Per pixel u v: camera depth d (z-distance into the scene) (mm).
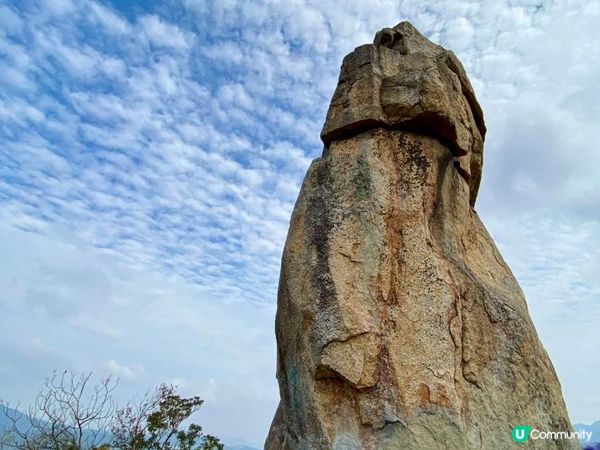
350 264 4762
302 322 4676
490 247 6117
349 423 4250
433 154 5508
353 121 5484
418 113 5398
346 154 5457
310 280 4809
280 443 5094
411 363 4371
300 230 5199
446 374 4340
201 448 17047
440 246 5137
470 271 5117
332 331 4449
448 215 5465
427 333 4512
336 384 4426
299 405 4547
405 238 4957
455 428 4109
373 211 4965
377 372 4332
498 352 4660
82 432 12867
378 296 4617
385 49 5996
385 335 4484
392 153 5418
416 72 5699
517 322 4852
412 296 4684
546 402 4613
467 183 6102
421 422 4121
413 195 5223
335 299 4570
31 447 12234
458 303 4734
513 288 5699
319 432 4273
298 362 4645
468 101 6527
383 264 4742
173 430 16406
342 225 4973
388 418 4152
